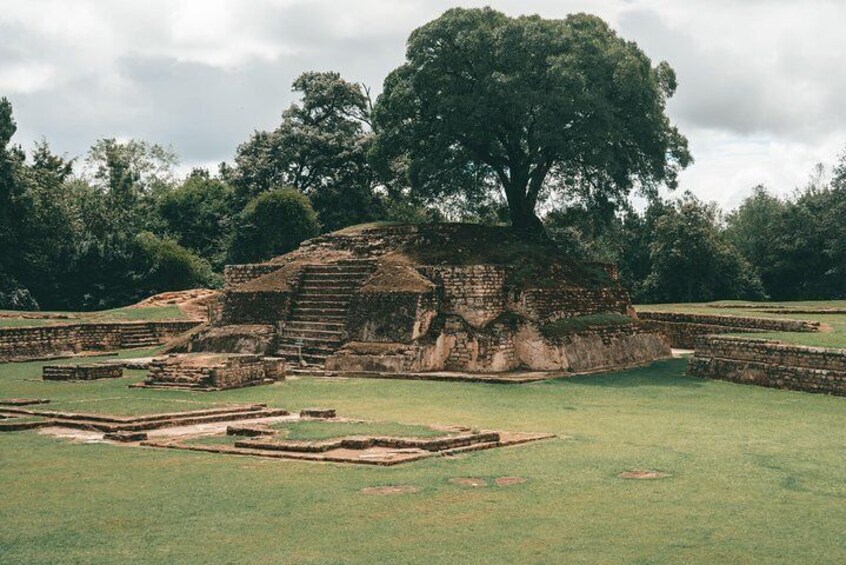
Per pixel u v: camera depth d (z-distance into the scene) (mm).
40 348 36062
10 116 60344
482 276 30703
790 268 61625
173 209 70750
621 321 33281
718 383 26609
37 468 14203
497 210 44250
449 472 13648
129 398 22234
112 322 40000
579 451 15633
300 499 11852
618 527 10273
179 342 35188
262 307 33781
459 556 9156
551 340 29750
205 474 13617
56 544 9867
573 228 60906
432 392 25156
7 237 51125
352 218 61281
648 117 36312
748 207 76375
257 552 9430
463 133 36438
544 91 34281
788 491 12289
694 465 14266
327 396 24375
